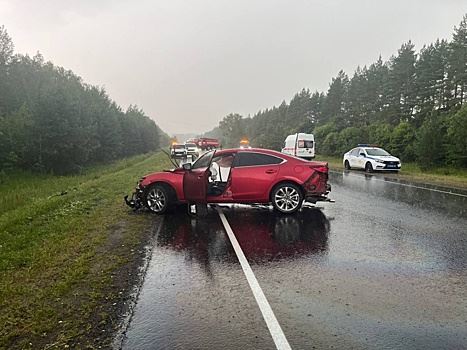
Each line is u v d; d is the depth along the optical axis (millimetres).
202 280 4906
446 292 4492
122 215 9062
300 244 6559
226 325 3725
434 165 25516
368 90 55438
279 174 9133
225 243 6641
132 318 3873
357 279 4910
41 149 27250
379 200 11500
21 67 55375
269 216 8953
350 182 16906
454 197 12188
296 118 87125
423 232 7395
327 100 67625
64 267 5395
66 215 9219
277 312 3992
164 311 4027
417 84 43469
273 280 4891
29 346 3396
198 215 9031
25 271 5273
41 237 7184
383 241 6730
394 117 47125
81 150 29500
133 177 18312
